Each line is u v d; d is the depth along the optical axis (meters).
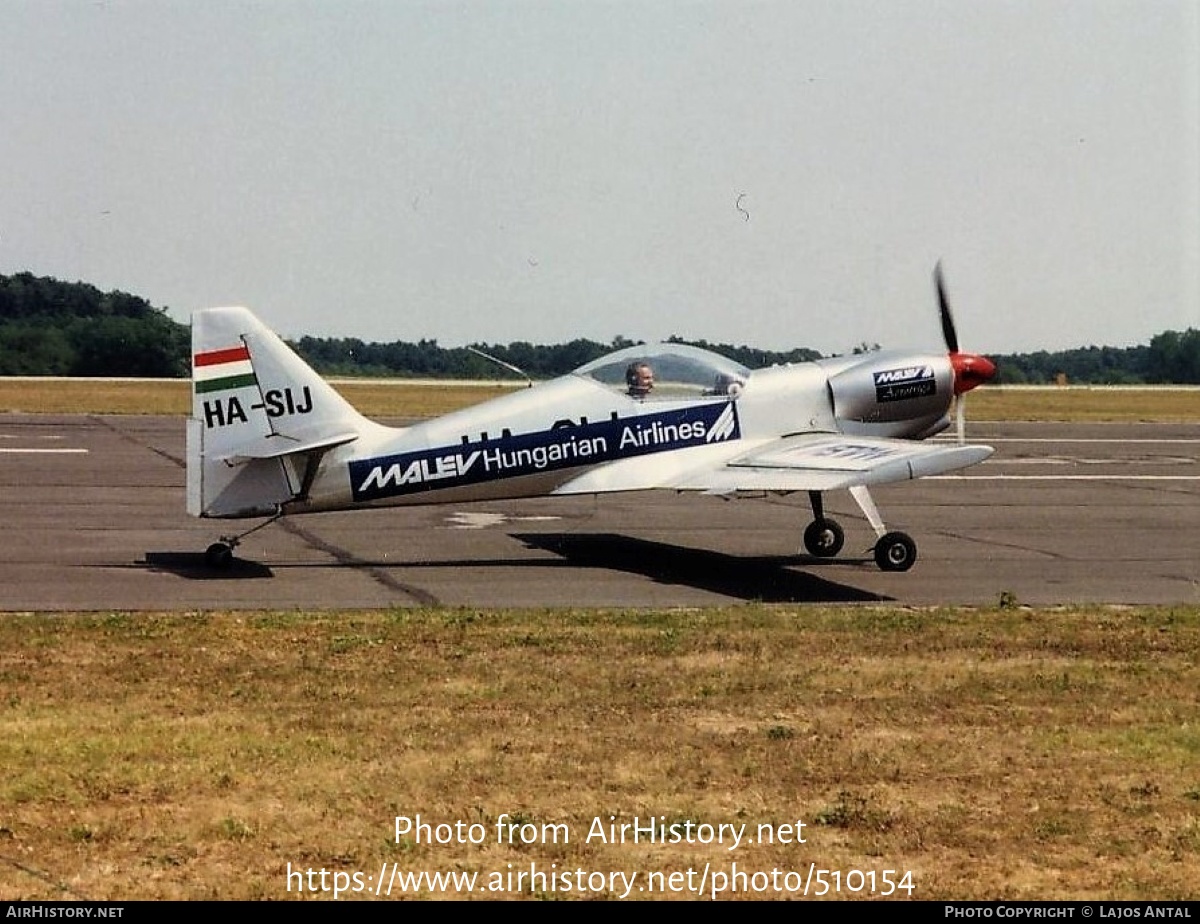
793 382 21.33
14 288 129.12
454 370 117.44
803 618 15.84
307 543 21.94
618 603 17.23
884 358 22.03
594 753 10.67
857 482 18.45
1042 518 26.25
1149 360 143.50
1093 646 14.56
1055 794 9.93
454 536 23.00
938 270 23.30
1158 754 10.81
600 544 22.39
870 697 12.35
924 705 12.12
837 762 10.55
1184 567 20.69
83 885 8.21
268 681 12.60
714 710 11.88
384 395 70.00
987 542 23.17
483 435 19.69
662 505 27.36
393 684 12.56
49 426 43.81
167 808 9.38
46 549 20.78
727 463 20.16
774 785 10.03
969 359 22.39
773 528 24.47
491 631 14.86
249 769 10.14
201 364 18.50
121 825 9.09
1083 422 54.38
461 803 9.59
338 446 19.09
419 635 14.60
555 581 18.83
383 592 17.70
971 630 15.30
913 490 30.52
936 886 8.39
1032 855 8.85
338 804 9.52
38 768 10.06
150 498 26.86
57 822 9.12
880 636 14.89
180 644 14.02
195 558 20.22
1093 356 150.62
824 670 13.28
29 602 16.47
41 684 12.39
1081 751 10.88
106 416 49.12
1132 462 37.41
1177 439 45.69
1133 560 21.33
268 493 18.89
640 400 20.41
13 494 27.09
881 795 9.85
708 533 23.78
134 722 11.22
